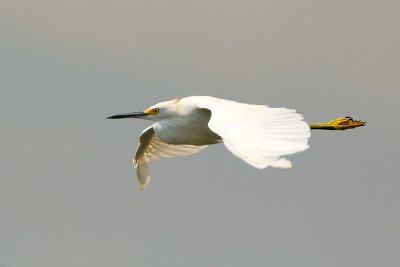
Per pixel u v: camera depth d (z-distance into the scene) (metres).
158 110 16.61
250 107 12.09
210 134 16.33
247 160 10.20
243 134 10.95
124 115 16.75
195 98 16.30
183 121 16.30
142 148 18.61
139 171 19.17
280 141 10.48
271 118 11.40
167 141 16.67
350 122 18.02
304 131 10.80
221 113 12.07
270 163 10.02
